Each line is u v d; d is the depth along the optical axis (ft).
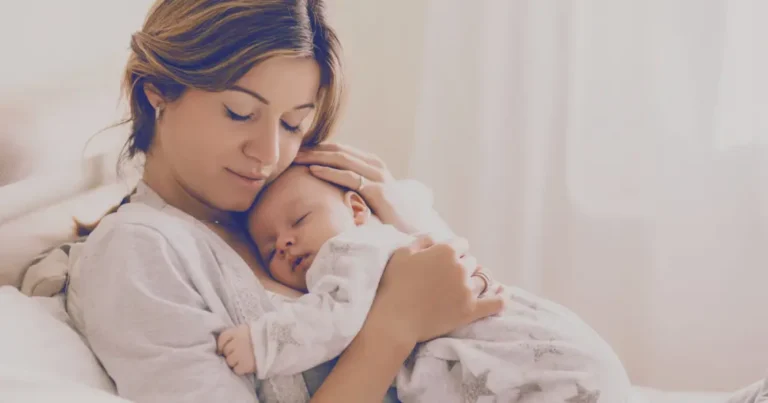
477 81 6.17
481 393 2.97
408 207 3.87
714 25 5.60
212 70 2.89
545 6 5.96
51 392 2.19
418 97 6.85
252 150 3.06
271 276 3.43
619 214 6.02
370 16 6.94
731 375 5.88
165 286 2.76
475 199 6.23
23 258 3.24
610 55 5.90
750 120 5.60
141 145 3.30
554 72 6.03
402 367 3.06
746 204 5.69
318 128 3.64
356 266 3.04
